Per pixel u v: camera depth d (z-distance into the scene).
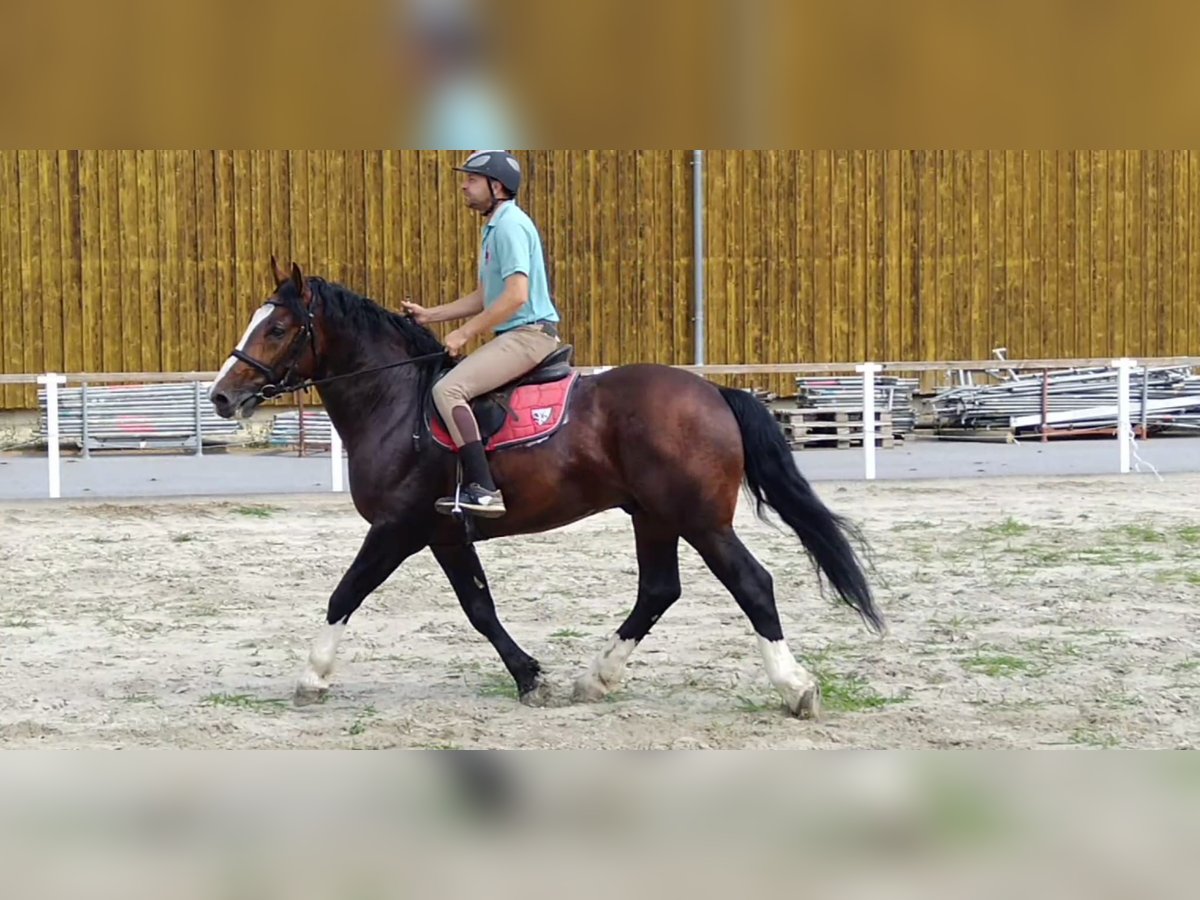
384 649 8.54
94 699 7.32
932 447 20.17
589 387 6.87
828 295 22.12
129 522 13.78
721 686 7.47
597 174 21.47
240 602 9.98
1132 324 22.95
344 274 21.17
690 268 21.73
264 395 7.10
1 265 20.42
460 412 6.70
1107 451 19.20
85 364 20.66
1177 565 11.00
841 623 9.05
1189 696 7.12
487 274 6.91
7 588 10.50
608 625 9.13
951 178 22.36
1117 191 22.81
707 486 6.61
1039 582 10.32
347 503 14.95
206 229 20.88
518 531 6.93
